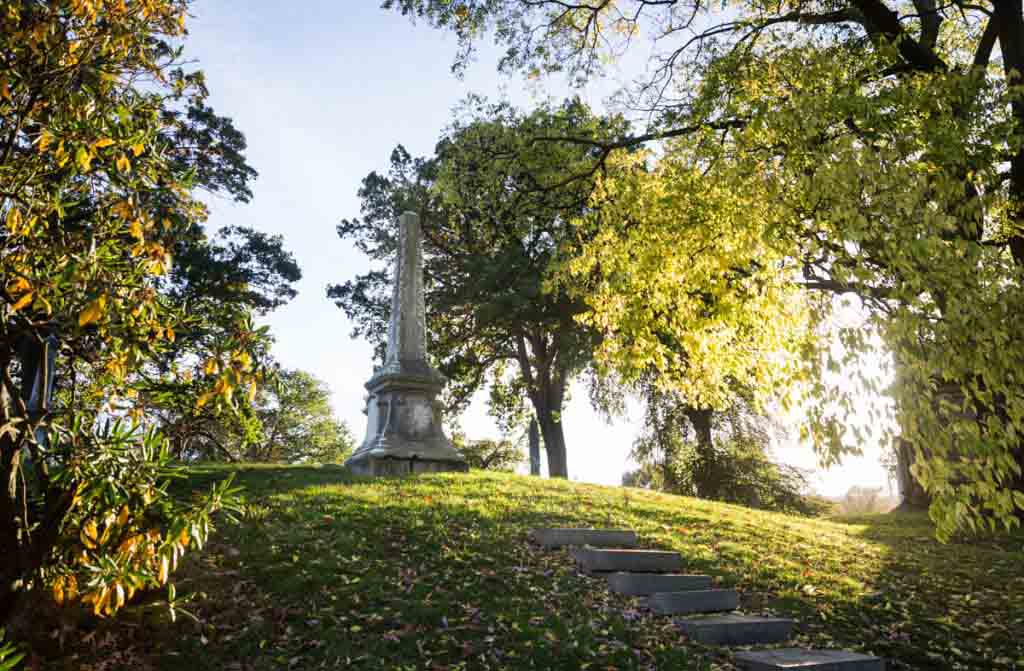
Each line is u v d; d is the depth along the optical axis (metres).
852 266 7.45
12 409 4.17
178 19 4.51
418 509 10.16
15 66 3.96
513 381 35.28
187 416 4.51
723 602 8.27
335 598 7.04
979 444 6.02
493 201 20.20
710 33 15.07
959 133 8.06
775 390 8.09
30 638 5.67
